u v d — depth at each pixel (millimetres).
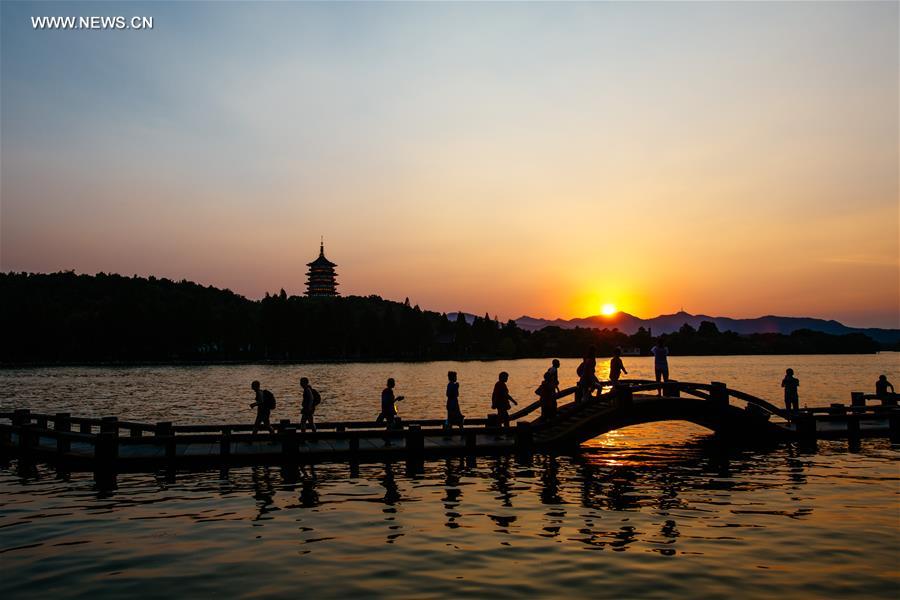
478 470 19656
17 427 21719
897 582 9773
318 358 182375
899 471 19219
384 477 18516
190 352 169750
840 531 12523
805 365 171500
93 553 11258
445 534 12414
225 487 17062
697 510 14297
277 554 11180
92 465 19734
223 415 40062
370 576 10055
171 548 11539
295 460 20828
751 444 25328
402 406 46562
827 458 21750
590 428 24375
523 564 10594
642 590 9430
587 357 26734
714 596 9211
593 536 12234
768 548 11445
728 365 178125
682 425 32219
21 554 11219
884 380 31406
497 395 24781
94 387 74000
